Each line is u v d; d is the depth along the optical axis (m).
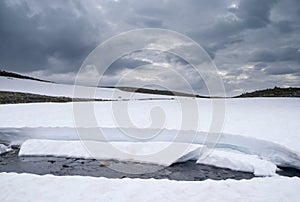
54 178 4.54
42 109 11.80
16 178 4.54
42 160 6.54
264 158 6.43
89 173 5.60
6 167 6.02
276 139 6.71
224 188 4.15
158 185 4.27
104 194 3.97
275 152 6.41
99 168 5.93
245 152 6.81
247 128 8.03
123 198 3.85
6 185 4.27
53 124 8.64
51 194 3.97
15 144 7.92
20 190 4.09
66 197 3.88
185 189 4.12
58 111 11.29
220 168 6.02
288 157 6.05
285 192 4.00
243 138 7.07
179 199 3.80
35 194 3.97
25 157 6.81
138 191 4.05
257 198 3.82
